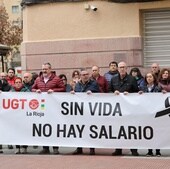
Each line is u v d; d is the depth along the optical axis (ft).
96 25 46.85
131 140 31.32
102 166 27.20
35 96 32.53
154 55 46.70
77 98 31.99
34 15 48.67
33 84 34.94
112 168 26.53
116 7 46.29
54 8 48.03
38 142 32.45
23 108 32.65
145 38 46.96
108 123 31.58
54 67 47.96
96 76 34.60
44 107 32.37
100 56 46.70
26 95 32.63
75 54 47.44
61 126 32.14
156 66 35.32
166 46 46.32
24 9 49.32
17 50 165.99
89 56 47.01
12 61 179.52
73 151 33.47
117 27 46.32
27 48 48.75
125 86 32.04
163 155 31.19
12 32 151.94
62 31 47.88
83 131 31.89
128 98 31.37
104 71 46.57
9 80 39.75
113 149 34.04
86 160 29.35
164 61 46.44
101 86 34.42
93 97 31.78
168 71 32.37
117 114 31.45
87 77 32.83
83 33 47.26
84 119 31.86
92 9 46.70
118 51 46.21
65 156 31.12
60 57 47.83
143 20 46.85
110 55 46.37
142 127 31.17
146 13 46.78
